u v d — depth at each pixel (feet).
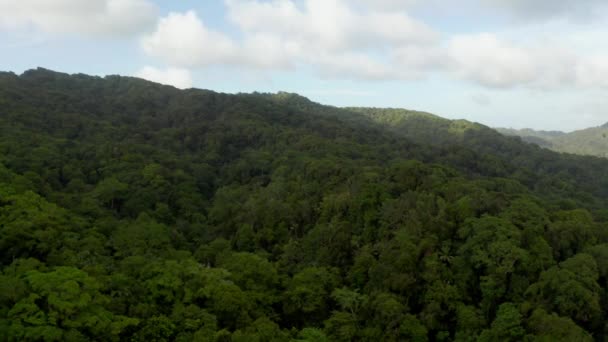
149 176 302.45
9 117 347.56
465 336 160.97
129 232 221.66
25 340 116.16
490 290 171.22
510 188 288.92
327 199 247.09
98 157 329.93
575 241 196.54
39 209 201.46
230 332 149.48
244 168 362.94
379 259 193.88
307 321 178.81
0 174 228.02
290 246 223.30
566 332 147.23
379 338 158.71
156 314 149.38
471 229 192.13
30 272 138.31
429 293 172.96
